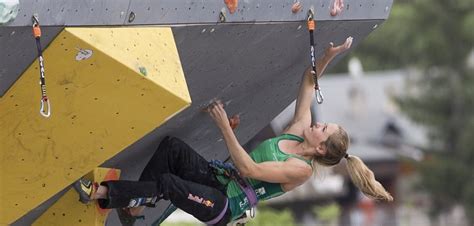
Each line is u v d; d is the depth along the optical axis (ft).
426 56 201.26
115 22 32.22
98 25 31.73
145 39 32.68
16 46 30.32
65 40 30.86
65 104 32.40
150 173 38.73
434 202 195.72
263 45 38.70
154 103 32.83
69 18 30.73
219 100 40.55
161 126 38.17
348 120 229.86
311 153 40.34
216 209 38.27
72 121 32.83
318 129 40.34
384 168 208.03
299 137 40.68
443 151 198.39
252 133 45.37
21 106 32.22
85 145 33.53
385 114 228.02
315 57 41.93
